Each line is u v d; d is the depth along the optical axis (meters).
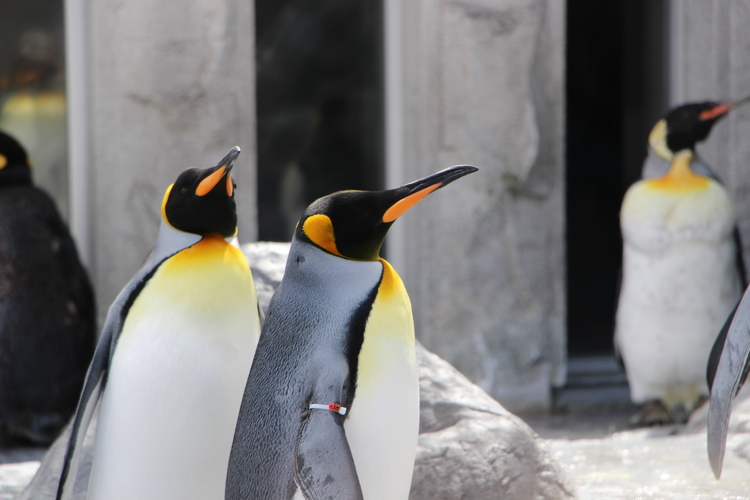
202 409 4.00
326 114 10.99
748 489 5.68
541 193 10.76
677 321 9.25
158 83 9.71
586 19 12.81
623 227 9.49
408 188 3.74
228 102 9.91
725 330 5.14
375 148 11.14
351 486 3.33
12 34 10.25
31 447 8.96
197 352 3.99
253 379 3.71
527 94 10.56
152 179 9.84
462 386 5.70
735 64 11.35
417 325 10.59
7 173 8.98
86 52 10.02
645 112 12.38
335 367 3.56
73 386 8.95
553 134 10.77
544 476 5.27
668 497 5.50
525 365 10.80
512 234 10.68
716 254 9.13
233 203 4.30
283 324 3.71
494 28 10.41
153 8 9.62
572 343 12.99
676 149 9.42
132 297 4.14
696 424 8.70
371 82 11.06
